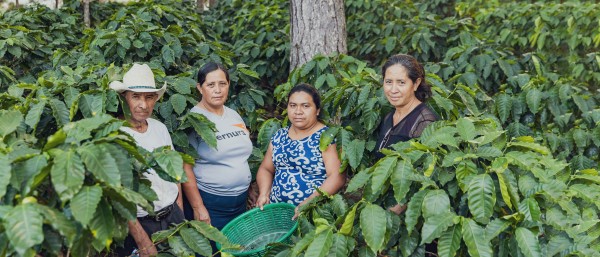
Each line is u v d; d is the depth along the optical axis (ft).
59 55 13.56
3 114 6.75
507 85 14.06
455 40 17.21
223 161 9.71
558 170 7.07
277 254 7.77
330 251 6.90
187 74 11.41
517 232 6.50
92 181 5.73
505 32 18.99
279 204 9.35
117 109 8.52
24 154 5.74
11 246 5.09
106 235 5.48
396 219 7.29
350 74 12.86
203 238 7.20
